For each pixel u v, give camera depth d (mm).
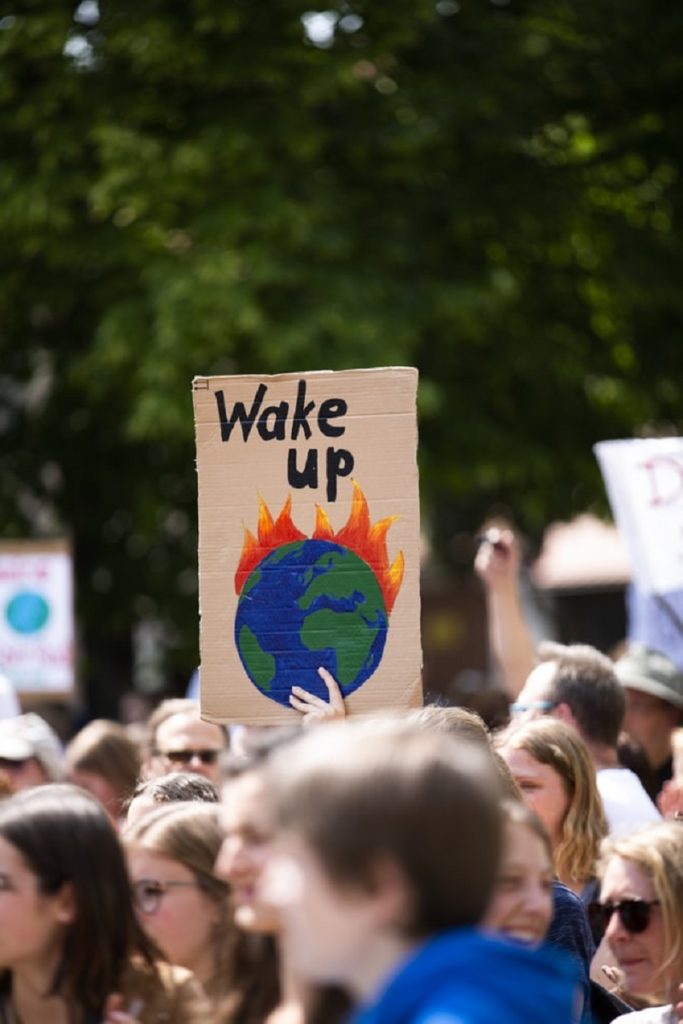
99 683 40188
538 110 35281
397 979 4934
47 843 7461
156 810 8906
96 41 33906
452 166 34406
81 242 33625
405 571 10086
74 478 38062
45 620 23734
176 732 14273
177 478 37750
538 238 35281
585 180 36219
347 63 32500
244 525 10336
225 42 32844
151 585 37781
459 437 34344
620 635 63688
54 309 35938
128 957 7586
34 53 33656
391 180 33969
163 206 32438
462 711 9781
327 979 5062
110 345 32469
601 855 10211
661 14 35375
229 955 7672
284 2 32969
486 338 34719
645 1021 9508
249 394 10383
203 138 32094
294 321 31188
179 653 37719
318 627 10172
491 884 5160
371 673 10070
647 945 9836
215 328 30828
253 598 10281
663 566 16203
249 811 6770
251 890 6770
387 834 5008
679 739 13047
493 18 35438
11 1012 7613
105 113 33281
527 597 52344
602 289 36438
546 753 11156
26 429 38438
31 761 15414
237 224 31500
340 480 10227
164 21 32969
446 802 5070
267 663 10219
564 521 38312
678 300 35844
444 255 34406
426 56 34719
